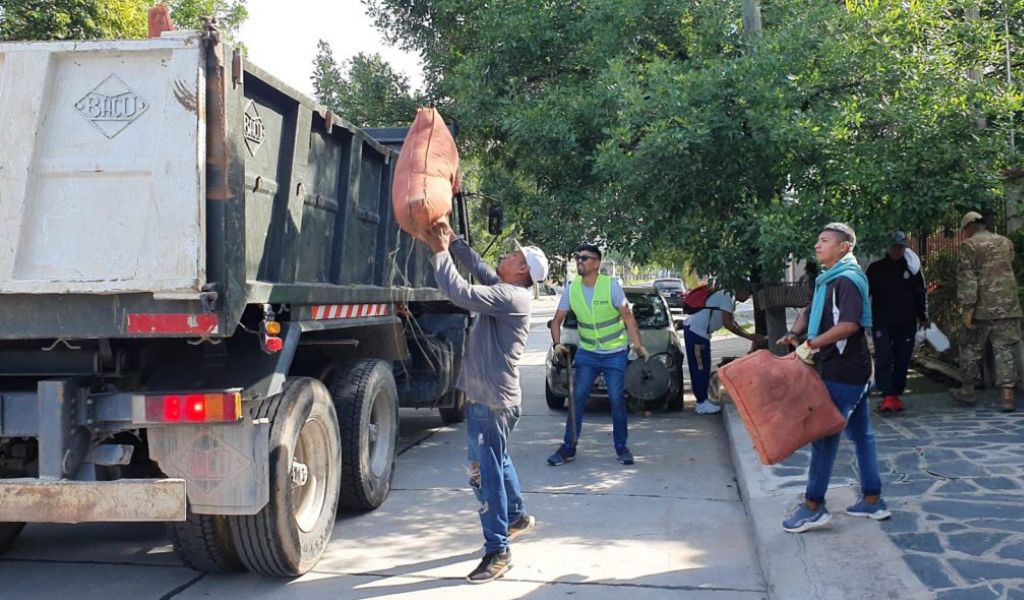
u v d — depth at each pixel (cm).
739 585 486
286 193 499
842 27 845
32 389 452
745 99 823
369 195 654
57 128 420
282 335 489
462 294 481
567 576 503
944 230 944
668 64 902
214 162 415
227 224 416
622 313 784
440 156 500
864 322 488
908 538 480
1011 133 838
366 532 597
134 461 530
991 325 831
